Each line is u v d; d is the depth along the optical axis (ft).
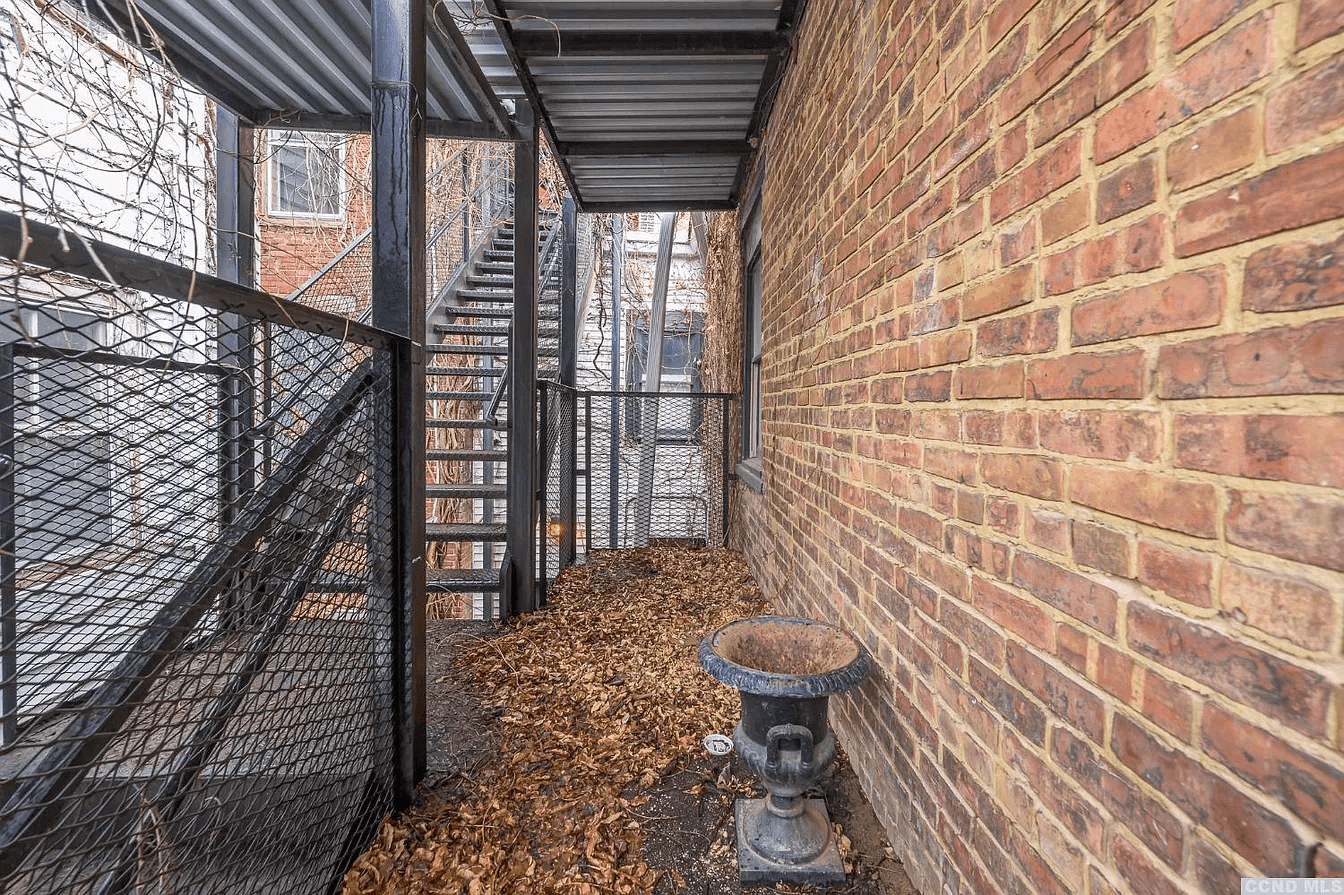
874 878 4.79
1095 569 2.79
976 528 3.81
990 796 3.64
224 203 9.85
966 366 3.92
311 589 4.58
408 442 5.54
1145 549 2.51
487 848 5.00
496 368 13.75
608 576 13.75
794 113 8.87
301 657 4.48
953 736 4.10
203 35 8.19
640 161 13.11
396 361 5.49
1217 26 2.16
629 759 6.31
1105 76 2.70
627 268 27.35
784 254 9.68
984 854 3.69
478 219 18.94
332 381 4.75
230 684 3.92
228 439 3.89
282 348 4.25
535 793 5.77
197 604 3.59
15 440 2.90
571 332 15.79
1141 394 2.52
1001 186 3.51
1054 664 3.07
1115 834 2.66
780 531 10.05
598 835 5.15
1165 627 2.40
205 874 3.73
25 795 2.96
